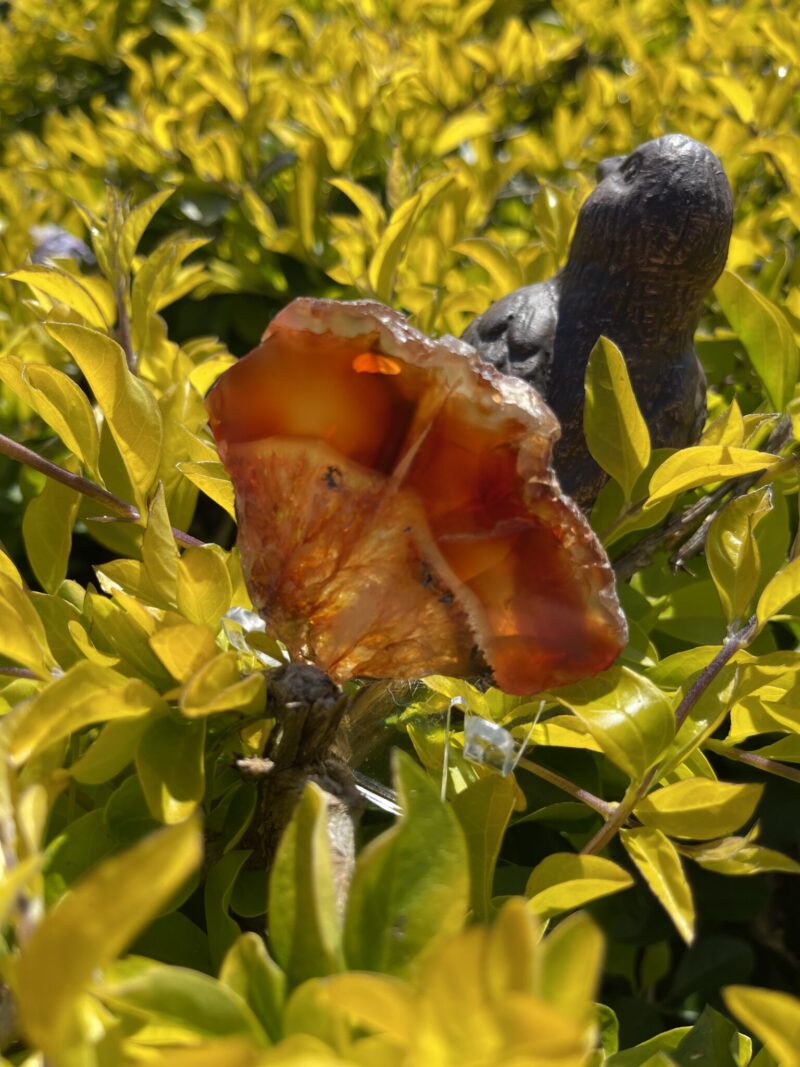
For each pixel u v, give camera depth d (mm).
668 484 207
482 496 159
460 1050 90
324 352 155
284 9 588
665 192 232
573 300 241
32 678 184
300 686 158
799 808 300
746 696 191
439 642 164
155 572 191
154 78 557
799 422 246
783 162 351
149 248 463
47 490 215
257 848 172
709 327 372
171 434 243
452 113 506
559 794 236
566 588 159
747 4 533
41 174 489
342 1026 110
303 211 414
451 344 153
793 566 181
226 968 123
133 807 164
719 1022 179
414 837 125
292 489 160
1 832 122
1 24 721
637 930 295
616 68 628
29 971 91
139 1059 108
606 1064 176
